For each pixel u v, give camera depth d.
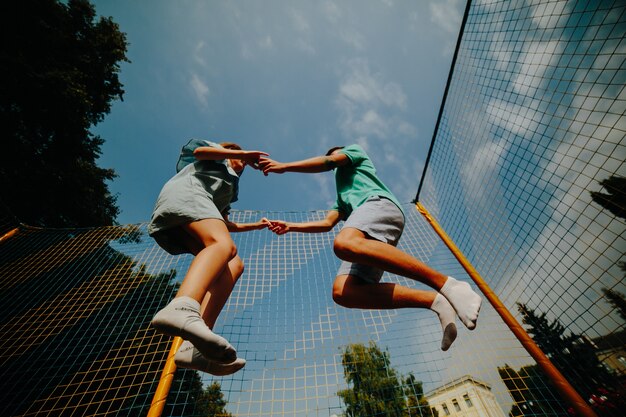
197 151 1.65
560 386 1.98
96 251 3.80
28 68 7.38
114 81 10.63
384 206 1.55
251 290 2.89
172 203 1.39
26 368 3.23
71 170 8.36
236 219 3.66
